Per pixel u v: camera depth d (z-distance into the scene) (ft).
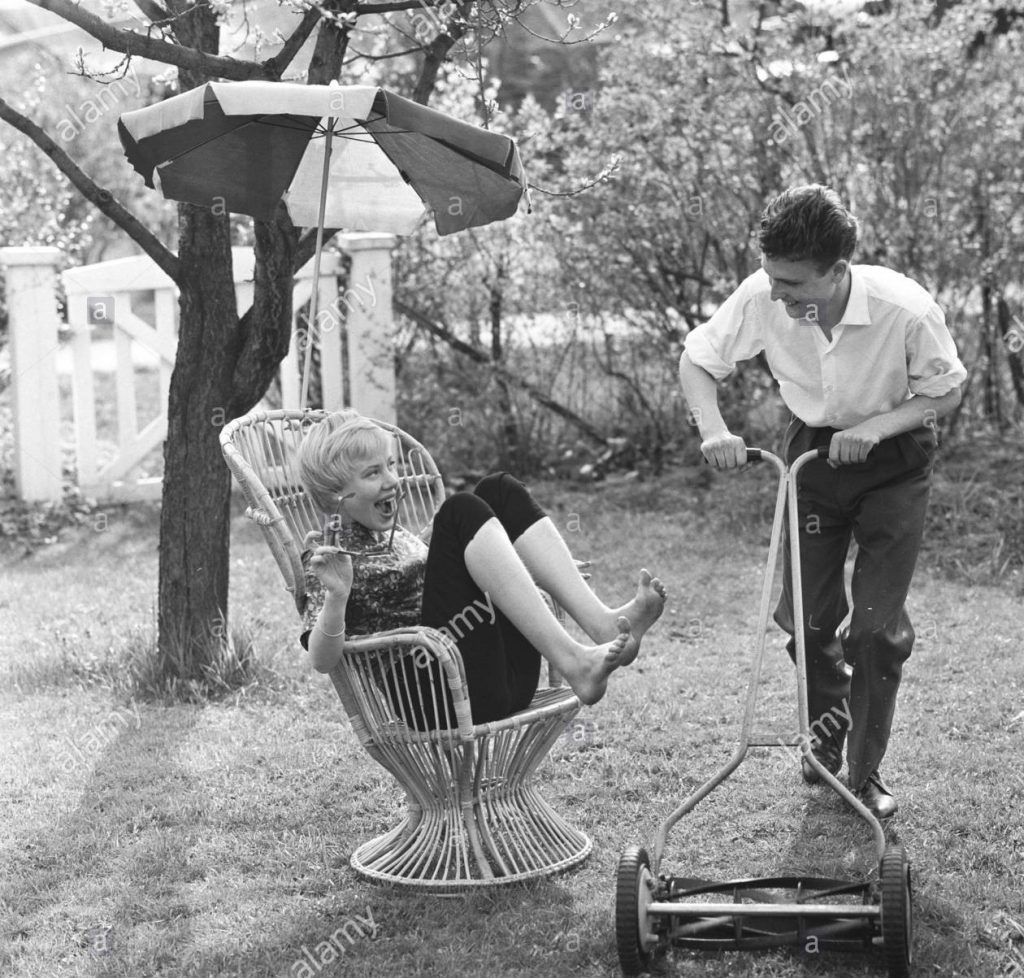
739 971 10.07
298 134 14.61
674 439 27.61
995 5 25.94
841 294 11.87
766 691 16.43
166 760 14.64
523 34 35.01
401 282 27.25
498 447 27.81
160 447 27.78
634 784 13.69
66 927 11.12
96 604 20.72
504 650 11.56
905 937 9.36
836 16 24.75
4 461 28.30
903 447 12.32
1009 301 25.57
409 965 10.37
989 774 13.60
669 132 25.25
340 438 11.62
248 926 11.05
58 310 26.66
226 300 16.65
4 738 15.39
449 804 11.77
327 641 10.86
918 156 24.56
